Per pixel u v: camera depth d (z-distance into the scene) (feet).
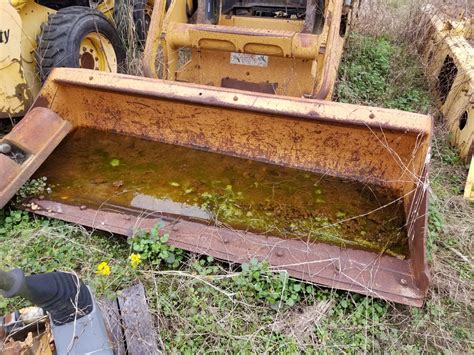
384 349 5.81
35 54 9.67
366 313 6.06
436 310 6.24
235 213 7.29
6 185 7.23
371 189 7.66
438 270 6.87
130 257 6.55
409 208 6.85
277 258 6.47
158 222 7.09
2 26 8.73
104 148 8.68
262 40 8.60
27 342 4.76
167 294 6.33
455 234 7.72
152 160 8.41
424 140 6.63
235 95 7.26
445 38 12.42
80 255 6.88
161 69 10.16
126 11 12.75
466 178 9.20
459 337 6.04
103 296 6.05
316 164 7.97
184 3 9.84
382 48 14.57
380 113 6.75
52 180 7.91
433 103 12.06
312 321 6.01
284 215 7.25
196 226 7.04
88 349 4.39
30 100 9.62
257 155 8.26
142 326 5.70
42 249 6.93
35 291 3.77
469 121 9.50
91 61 11.09
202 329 5.90
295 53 8.61
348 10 11.46
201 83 9.86
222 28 8.87
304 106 6.98
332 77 8.19
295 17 10.50
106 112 8.79
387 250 6.56
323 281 6.13
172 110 8.21
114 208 7.38
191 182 7.91
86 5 12.26
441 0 15.56
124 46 12.30
